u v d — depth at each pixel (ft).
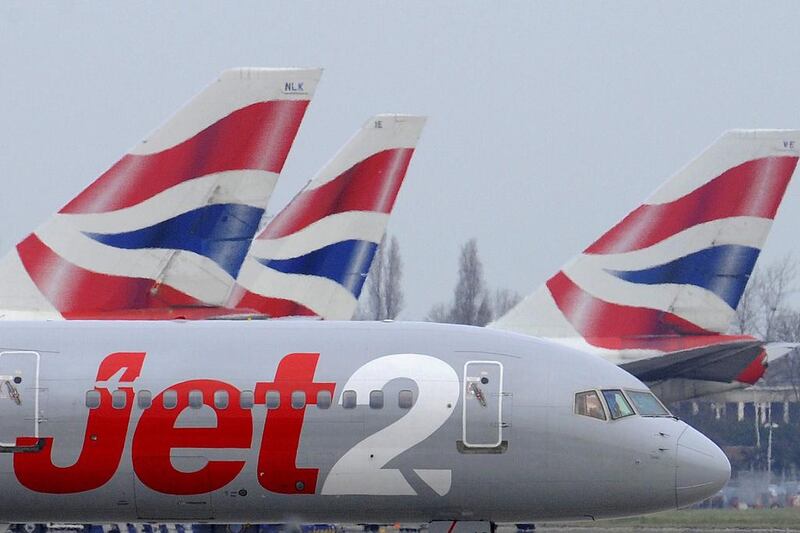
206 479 460.96
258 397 461.37
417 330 476.13
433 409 459.32
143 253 592.60
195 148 598.34
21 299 583.17
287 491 462.19
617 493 463.01
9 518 477.77
